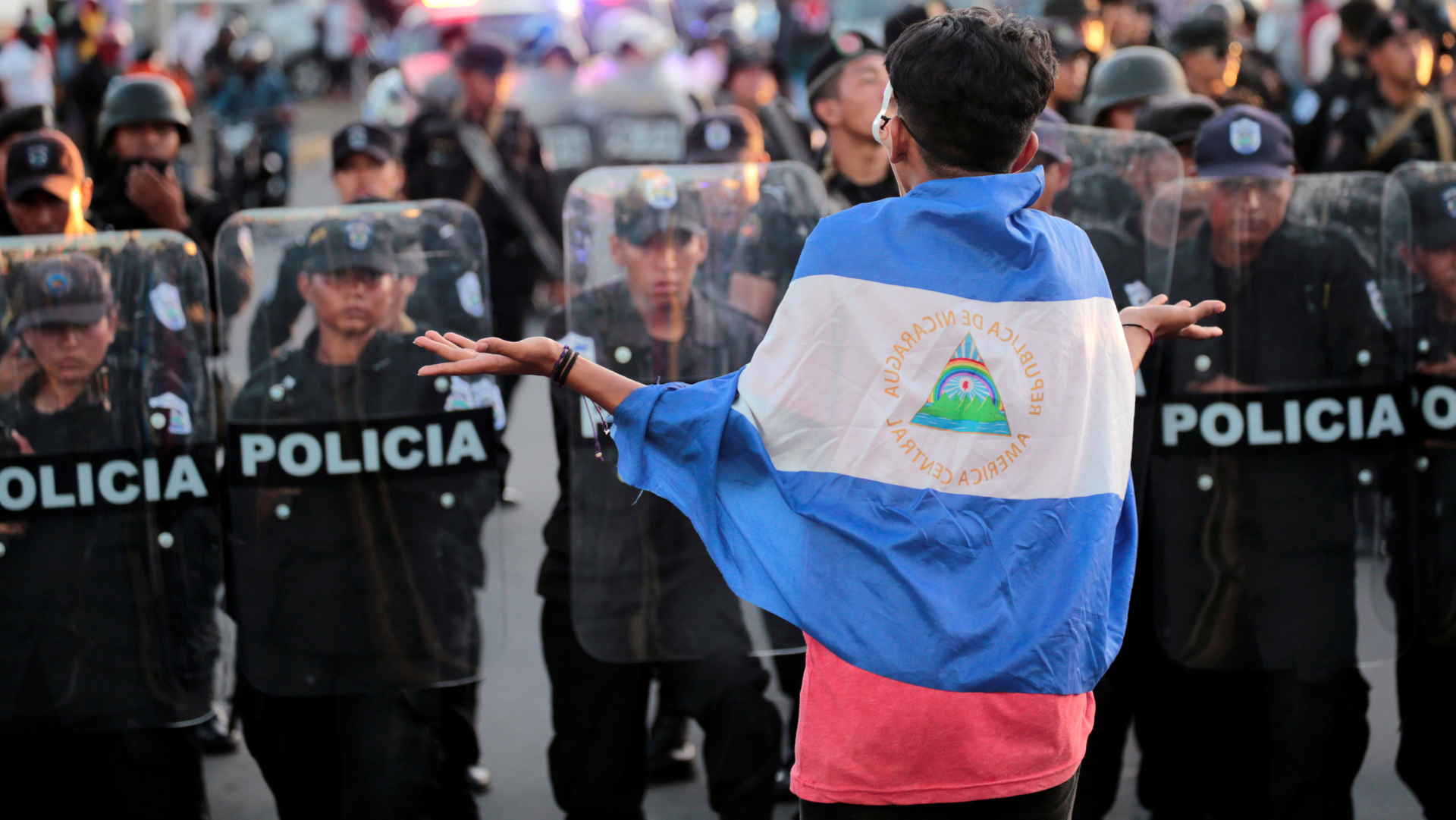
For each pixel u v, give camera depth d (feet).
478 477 14.12
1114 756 15.43
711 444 8.75
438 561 14.07
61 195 16.46
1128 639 15.43
